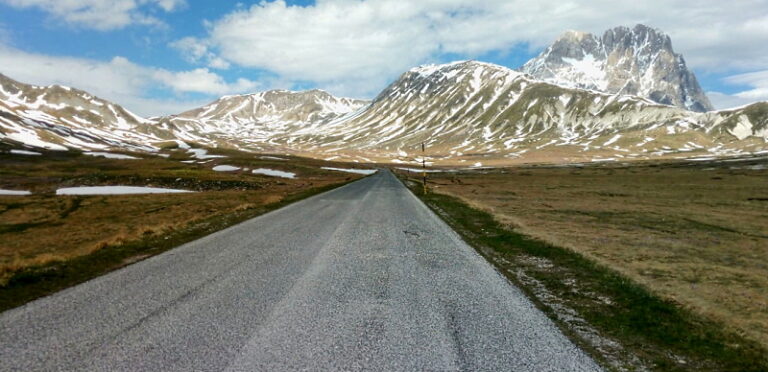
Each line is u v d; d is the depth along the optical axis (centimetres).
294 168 11719
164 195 5219
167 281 894
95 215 3488
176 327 619
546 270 1054
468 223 1991
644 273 1181
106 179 6894
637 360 542
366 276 941
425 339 582
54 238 2288
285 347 550
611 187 6531
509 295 809
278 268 1018
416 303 745
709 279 1125
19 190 6291
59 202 4431
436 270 1011
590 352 558
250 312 688
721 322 717
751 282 1102
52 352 535
